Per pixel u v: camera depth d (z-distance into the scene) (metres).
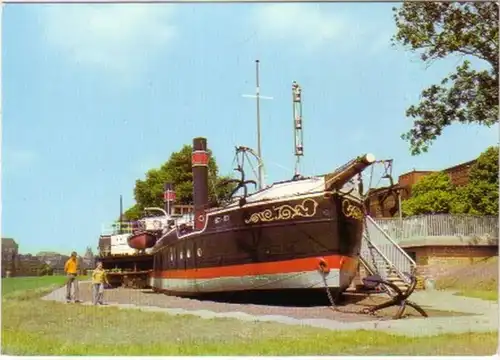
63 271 22.86
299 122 22.34
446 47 24.44
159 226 32.31
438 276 29.19
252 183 23.84
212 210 24.88
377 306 20.12
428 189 33.69
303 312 20.69
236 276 23.75
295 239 22.28
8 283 20.73
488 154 31.11
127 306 22.44
